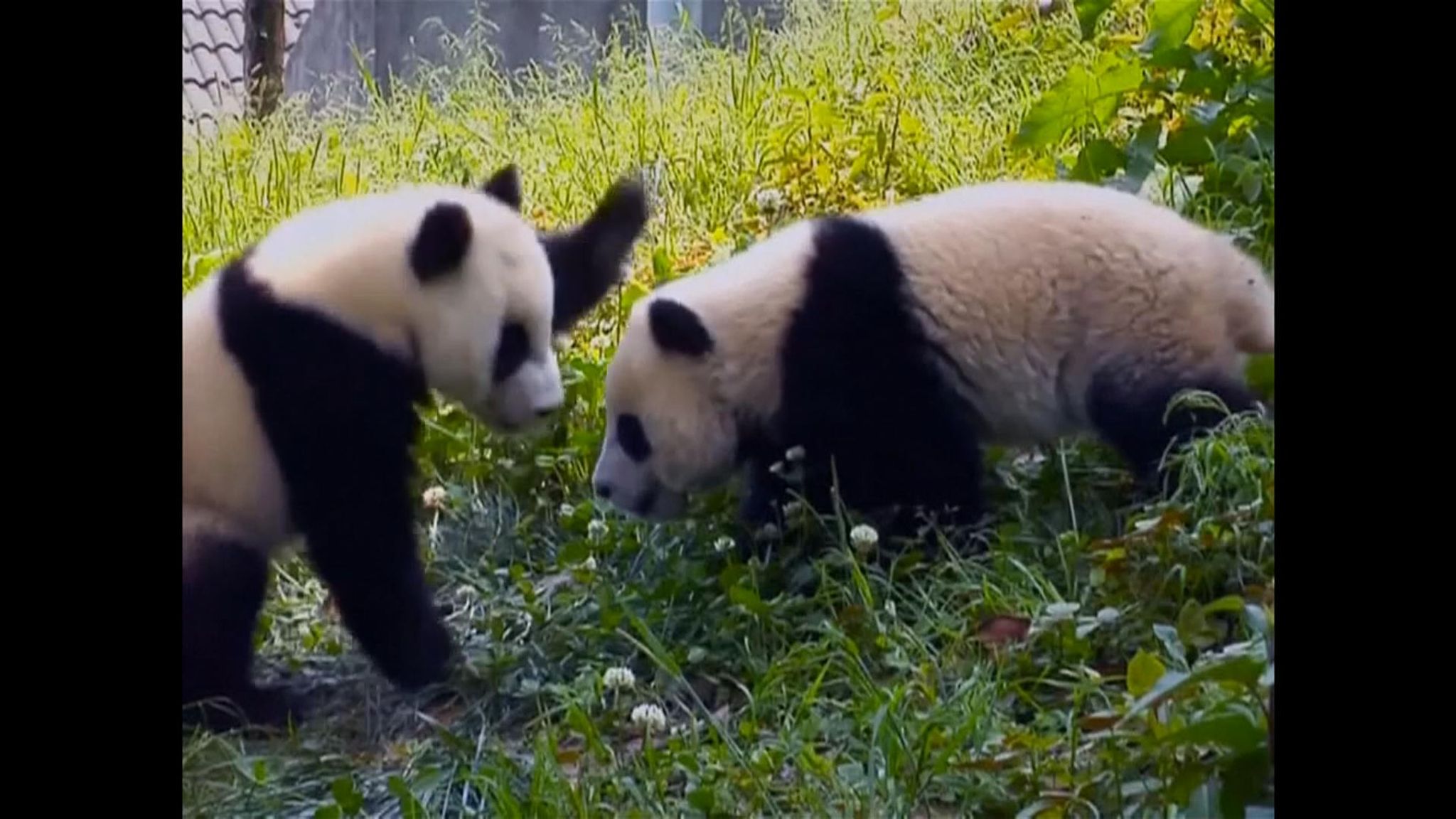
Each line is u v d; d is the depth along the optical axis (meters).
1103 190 5.35
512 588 5.40
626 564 5.39
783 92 8.64
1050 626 4.21
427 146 9.50
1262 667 2.93
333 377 4.76
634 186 5.80
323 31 12.48
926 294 5.21
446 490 5.90
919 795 3.71
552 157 8.99
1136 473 5.09
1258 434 4.55
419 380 5.01
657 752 4.02
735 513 5.59
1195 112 6.01
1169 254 5.05
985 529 5.15
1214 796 2.97
